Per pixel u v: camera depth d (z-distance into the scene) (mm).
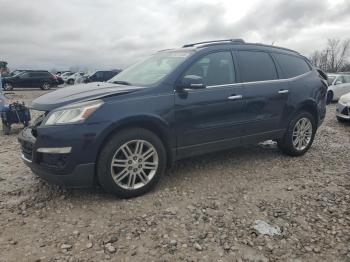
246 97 5051
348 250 3199
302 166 5531
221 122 4836
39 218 3719
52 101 4043
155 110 4191
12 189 4484
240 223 3646
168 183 4676
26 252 3117
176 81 4441
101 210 3887
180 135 4484
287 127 5766
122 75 5281
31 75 30453
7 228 3514
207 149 4832
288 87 5637
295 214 3863
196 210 3912
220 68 4934
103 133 3844
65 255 3078
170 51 5312
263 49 5598
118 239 3328
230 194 4375
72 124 3750
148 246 3219
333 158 6047
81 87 4590
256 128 5297
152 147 4238
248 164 5543
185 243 3270
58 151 3740
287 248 3223
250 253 3139
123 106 4000
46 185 4582
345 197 4332
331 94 16172
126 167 4098
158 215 3783
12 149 6648
